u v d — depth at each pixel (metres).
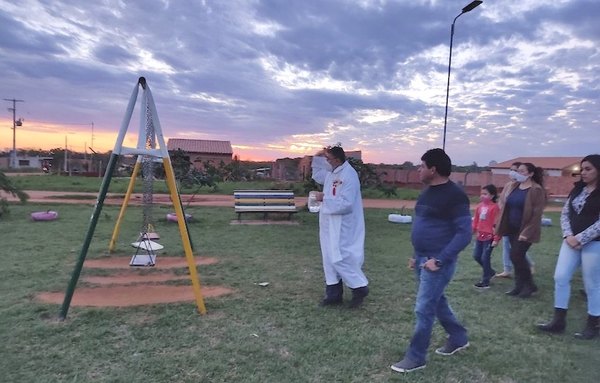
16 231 10.24
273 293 5.85
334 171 5.30
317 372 3.66
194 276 5.01
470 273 7.32
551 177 34.41
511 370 3.79
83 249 4.81
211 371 3.63
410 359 3.75
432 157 3.58
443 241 3.58
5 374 3.52
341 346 4.16
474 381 3.59
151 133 6.67
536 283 6.80
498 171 43.59
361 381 3.54
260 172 40.19
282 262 7.69
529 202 5.81
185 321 4.74
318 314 5.05
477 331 4.67
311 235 10.61
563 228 4.65
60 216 12.95
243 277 6.65
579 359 4.03
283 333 4.46
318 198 5.40
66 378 3.48
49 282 6.11
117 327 4.54
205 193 23.47
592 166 4.41
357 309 5.25
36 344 4.09
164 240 9.53
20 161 62.84
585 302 5.88
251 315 4.97
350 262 5.21
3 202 12.85
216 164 40.12
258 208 12.97
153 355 3.90
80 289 5.87
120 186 23.81
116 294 5.69
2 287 5.86
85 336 4.28
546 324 4.83
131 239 9.43
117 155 4.80
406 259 8.20
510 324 4.91
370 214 15.88
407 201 21.95
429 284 3.59
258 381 3.49
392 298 5.71
